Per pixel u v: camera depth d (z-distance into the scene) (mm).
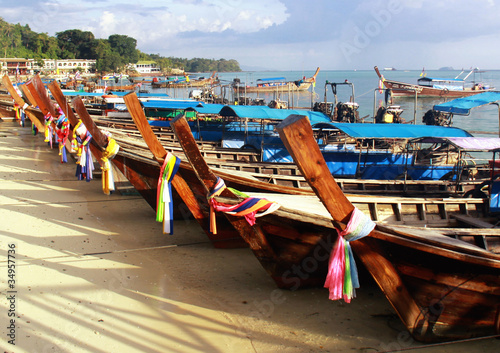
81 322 7117
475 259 6223
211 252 10406
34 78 15992
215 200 7652
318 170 5559
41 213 12375
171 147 17016
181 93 65125
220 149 18703
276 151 18453
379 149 18234
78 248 10125
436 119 21719
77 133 13273
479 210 10984
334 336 7047
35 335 6672
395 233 6238
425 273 6555
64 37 106812
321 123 16438
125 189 14609
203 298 8148
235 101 37000
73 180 16203
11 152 20922
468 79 102500
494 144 12922
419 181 13922
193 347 6648
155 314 7500
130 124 23875
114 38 119438
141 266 9406
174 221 12500
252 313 7672
